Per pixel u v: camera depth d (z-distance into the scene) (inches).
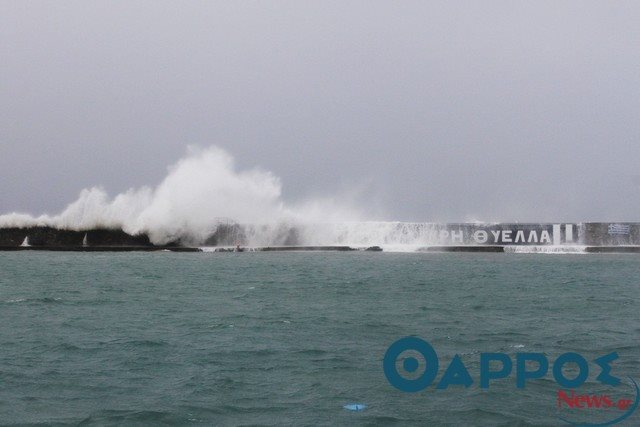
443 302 2228.1
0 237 4995.1
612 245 4672.7
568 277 3021.7
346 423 1047.6
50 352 1478.8
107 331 1713.8
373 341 1593.3
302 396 1170.6
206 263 3759.8
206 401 1143.0
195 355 1448.1
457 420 1060.5
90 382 1254.3
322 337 1636.3
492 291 2516.0
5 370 1330.0
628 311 2055.9
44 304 2191.2
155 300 2278.5
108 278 2987.2
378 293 2456.9
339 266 3563.0
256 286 2672.2
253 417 1074.1
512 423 1048.8
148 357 1430.9
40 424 1047.6
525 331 1724.9
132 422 1055.0
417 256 4276.6
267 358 1422.2
